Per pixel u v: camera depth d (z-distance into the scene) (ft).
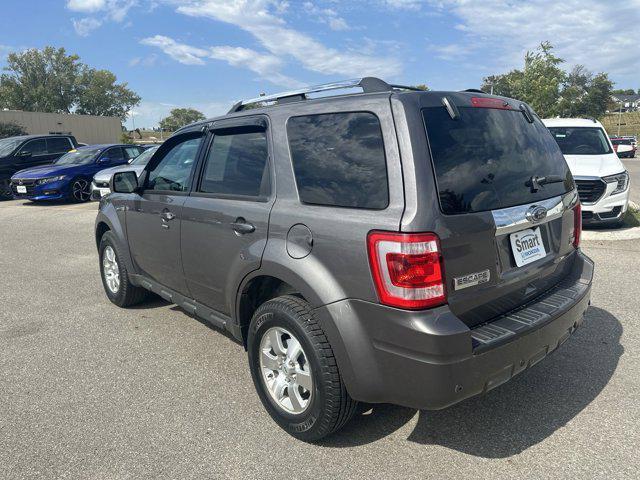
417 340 7.65
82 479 8.59
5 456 9.24
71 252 26.61
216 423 10.21
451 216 7.96
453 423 9.99
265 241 9.80
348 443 9.44
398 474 8.54
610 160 27.76
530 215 9.12
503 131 9.48
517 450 9.09
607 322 14.60
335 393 8.75
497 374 8.16
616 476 8.30
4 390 11.68
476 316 8.46
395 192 8.00
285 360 9.68
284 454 9.16
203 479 8.54
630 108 423.23
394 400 8.23
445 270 7.84
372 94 8.81
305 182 9.43
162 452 9.29
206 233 11.50
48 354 13.62
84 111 242.37
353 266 8.25
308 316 8.97
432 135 8.25
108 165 50.06
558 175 10.44
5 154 52.95
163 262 13.67
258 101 11.76
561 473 8.43
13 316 16.65
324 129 9.34
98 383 11.96
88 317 16.42
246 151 10.92
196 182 12.25
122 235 15.75
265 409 10.56
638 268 19.77
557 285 10.38
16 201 51.55
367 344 8.24
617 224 27.55
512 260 9.00
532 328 8.54
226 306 11.37
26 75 226.99
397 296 7.76
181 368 12.71
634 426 9.67
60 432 9.97
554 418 10.02
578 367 12.01
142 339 14.56
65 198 46.73
